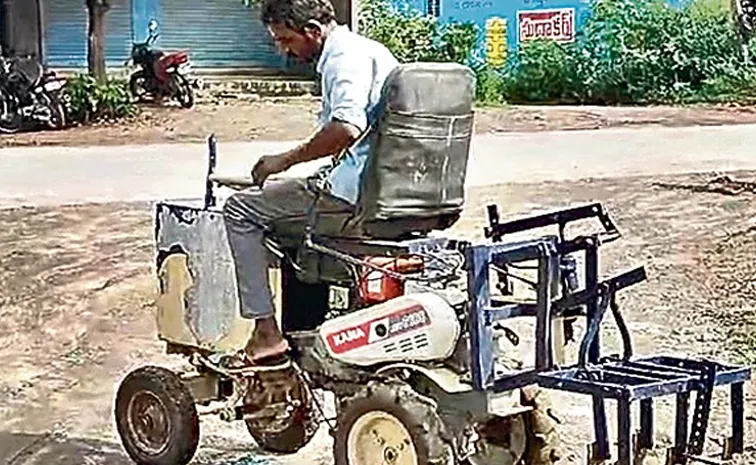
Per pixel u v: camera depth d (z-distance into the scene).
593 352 4.02
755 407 5.59
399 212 4.20
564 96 23.19
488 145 15.96
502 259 3.88
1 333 7.24
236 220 4.39
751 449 5.07
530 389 4.23
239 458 5.07
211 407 5.20
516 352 4.97
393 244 4.23
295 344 4.45
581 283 4.51
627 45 23.33
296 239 4.43
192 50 25.23
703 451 4.11
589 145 15.98
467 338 4.01
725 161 14.38
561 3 24.23
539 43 23.75
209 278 4.66
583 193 12.07
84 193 12.02
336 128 4.11
